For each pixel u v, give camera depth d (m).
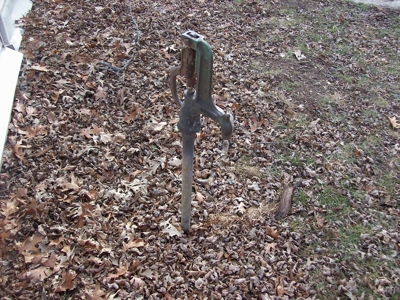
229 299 2.85
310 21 6.62
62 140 3.78
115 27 5.43
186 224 3.17
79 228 3.09
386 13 7.16
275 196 3.69
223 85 4.88
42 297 2.66
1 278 2.70
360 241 3.40
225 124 2.26
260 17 6.47
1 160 3.42
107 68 4.69
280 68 5.39
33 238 2.93
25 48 4.74
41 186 3.32
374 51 6.07
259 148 4.14
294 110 4.74
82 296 2.72
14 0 5.28
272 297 2.89
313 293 2.98
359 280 3.11
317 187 3.83
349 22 6.75
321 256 3.25
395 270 3.21
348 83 5.32
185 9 6.20
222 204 3.51
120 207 3.31
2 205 3.15
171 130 4.13
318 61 5.67
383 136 4.55
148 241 3.12
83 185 3.42
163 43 5.29
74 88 4.34
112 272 2.87
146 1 6.15
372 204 3.73
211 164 3.87
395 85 5.39
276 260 3.15
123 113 4.23
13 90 4.04
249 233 3.31
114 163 3.66
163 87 4.62
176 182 3.62
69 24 5.29
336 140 4.40
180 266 3.01
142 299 2.75
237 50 5.55
